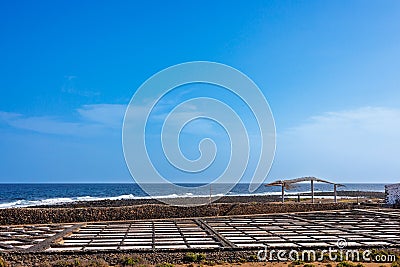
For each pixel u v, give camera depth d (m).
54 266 16.72
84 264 16.80
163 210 35.09
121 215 33.81
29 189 139.12
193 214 35.91
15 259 17.77
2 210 30.75
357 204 43.28
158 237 23.64
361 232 25.39
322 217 34.75
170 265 16.91
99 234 24.97
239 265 17.47
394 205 43.44
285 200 52.16
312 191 43.94
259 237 23.50
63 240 22.69
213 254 19.00
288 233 25.06
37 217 31.50
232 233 25.22
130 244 20.97
